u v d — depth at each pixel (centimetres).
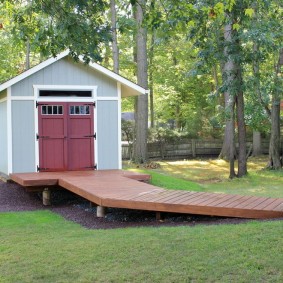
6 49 2247
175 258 484
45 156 1290
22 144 1271
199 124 2752
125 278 434
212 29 1315
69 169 1308
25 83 1270
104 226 797
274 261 450
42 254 531
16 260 512
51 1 663
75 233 677
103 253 519
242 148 1702
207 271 439
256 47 1563
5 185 1249
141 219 837
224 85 1583
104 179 1098
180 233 596
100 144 1340
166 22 663
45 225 800
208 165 2245
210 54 1452
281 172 1825
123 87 1390
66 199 1139
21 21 736
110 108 1348
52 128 1296
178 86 2812
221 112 1861
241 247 501
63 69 1301
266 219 696
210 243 528
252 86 1652
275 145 1936
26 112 1273
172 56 2728
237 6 1166
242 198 825
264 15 1454
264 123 2008
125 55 2619
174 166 2200
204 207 748
